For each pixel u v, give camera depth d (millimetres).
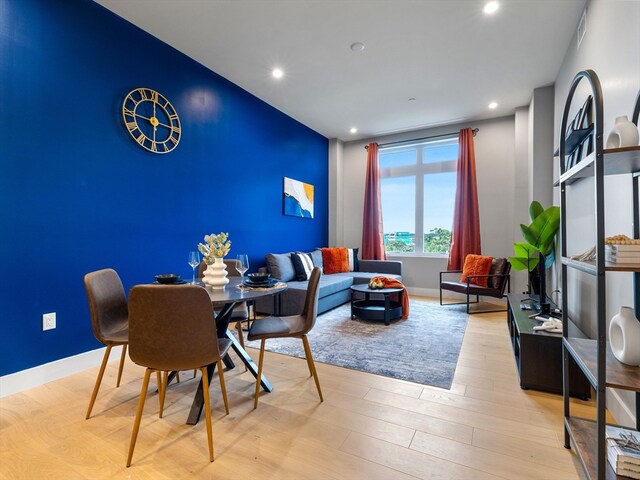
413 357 2658
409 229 5723
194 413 1734
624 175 1705
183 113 3203
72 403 1925
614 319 1308
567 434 1517
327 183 6148
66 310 2312
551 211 2953
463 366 2477
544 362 2070
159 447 1528
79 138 2387
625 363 1232
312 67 3467
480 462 1428
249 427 1693
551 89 3863
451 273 5117
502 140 4898
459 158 5051
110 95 2584
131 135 2730
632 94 1688
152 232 2914
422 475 1352
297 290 3754
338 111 4730
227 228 3793
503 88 3939
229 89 3799
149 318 1431
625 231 1690
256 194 4281
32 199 2139
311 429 1675
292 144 5043
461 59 3299
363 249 5859
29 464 1413
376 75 3637
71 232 2342
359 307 3979
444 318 3926
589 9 2396
